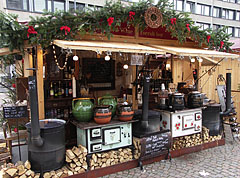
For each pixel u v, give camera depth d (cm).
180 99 447
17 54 455
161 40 518
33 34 343
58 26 351
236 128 551
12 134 410
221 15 2861
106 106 370
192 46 576
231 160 438
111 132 376
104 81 639
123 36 461
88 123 372
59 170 335
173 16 454
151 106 657
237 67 775
